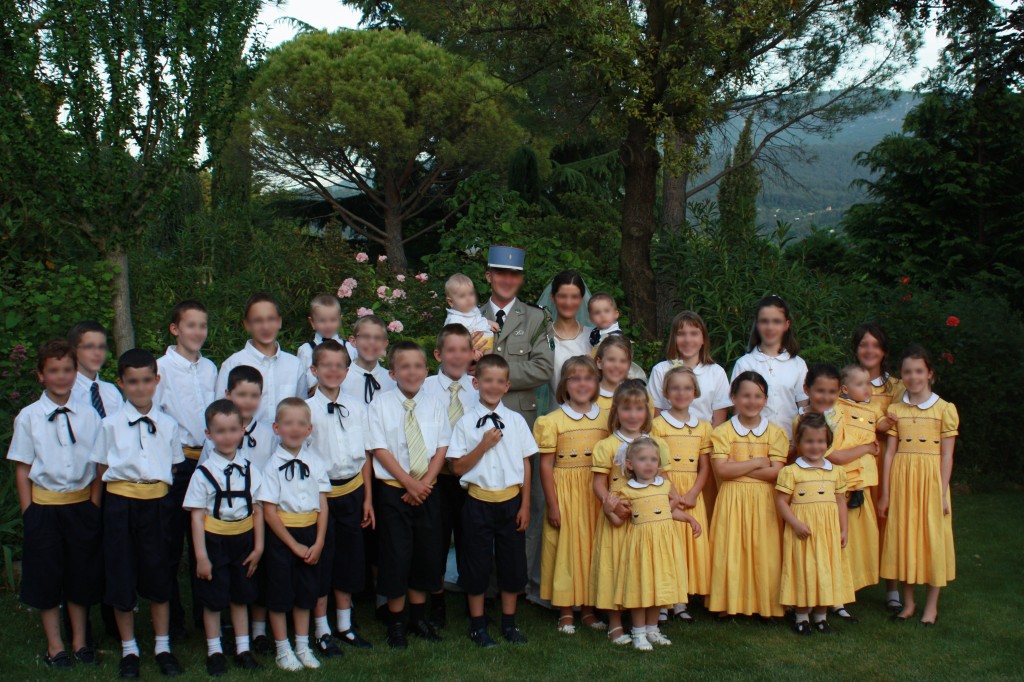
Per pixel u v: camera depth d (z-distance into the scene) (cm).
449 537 436
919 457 451
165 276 841
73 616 374
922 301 798
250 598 377
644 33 748
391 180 1655
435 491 416
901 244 1212
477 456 409
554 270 735
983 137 1168
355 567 407
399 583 403
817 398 443
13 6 565
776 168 1076
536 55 796
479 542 409
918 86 1185
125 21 593
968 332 774
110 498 364
